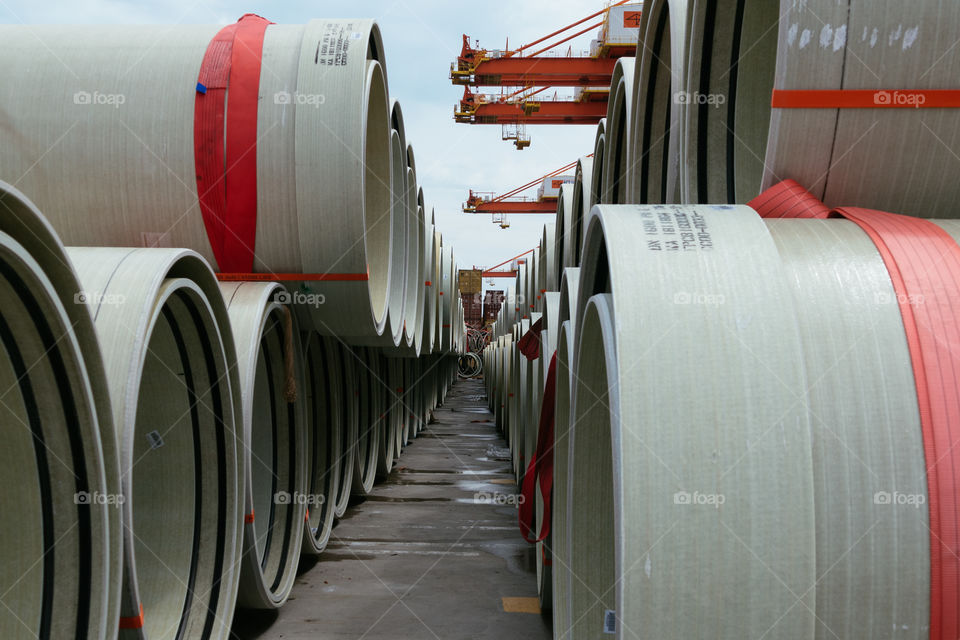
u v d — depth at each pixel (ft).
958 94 6.41
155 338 9.00
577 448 8.05
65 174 10.99
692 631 4.43
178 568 9.41
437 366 56.54
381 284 16.01
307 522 14.33
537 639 11.28
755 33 9.20
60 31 11.46
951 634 4.53
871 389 4.79
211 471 9.73
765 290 4.92
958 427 4.71
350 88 11.08
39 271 5.02
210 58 11.09
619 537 4.47
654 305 4.83
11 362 5.57
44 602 6.08
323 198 11.10
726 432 4.55
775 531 4.45
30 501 6.04
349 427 19.88
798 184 6.91
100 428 6.06
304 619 12.07
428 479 26.20
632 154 11.69
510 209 106.11
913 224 5.72
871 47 6.39
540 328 16.33
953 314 5.01
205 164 10.97
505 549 16.65
